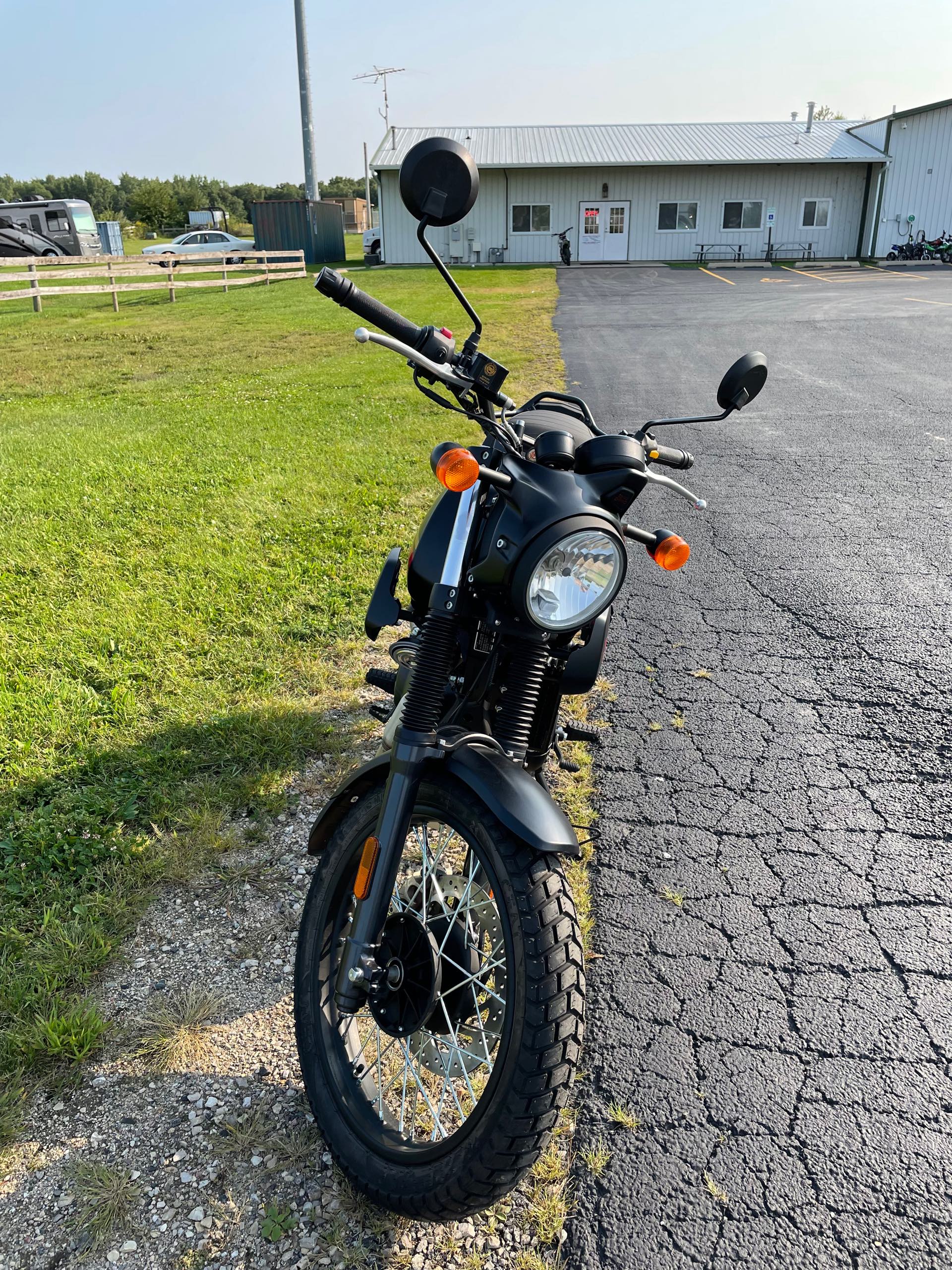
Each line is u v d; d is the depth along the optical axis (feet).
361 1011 7.89
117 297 91.61
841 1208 6.99
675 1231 6.84
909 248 115.96
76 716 13.64
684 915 10.00
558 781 12.44
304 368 51.75
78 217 130.21
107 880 10.48
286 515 22.86
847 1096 7.89
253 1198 7.09
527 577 6.50
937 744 13.12
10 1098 7.82
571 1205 7.04
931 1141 7.49
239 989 9.06
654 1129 7.62
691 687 14.88
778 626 16.94
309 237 130.41
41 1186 7.16
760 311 67.41
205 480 26.48
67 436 34.27
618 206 120.88
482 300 78.64
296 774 12.45
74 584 18.78
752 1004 8.85
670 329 58.49
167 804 11.73
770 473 26.66
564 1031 5.95
